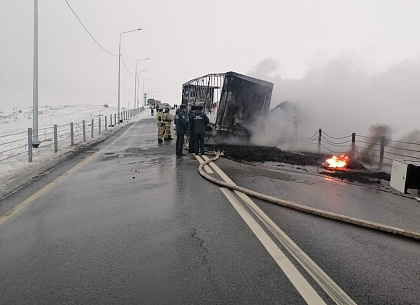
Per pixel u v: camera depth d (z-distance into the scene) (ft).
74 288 10.53
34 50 49.03
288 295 10.06
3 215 18.02
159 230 15.65
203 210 18.79
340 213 18.51
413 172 22.21
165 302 9.71
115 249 13.51
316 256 12.87
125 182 26.32
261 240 14.37
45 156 40.73
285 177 29.32
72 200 21.08
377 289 10.50
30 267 11.99
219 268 11.78
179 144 41.29
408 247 13.98
